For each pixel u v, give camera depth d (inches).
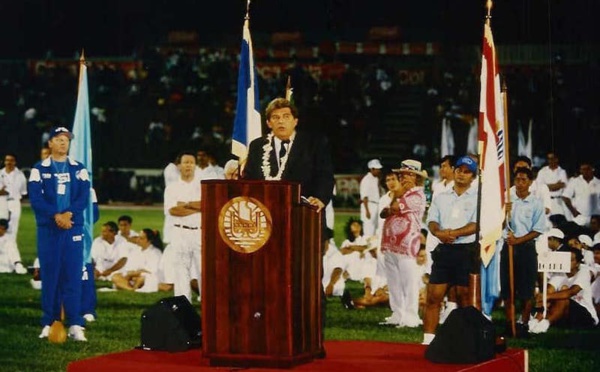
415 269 978.7
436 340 567.2
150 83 2741.1
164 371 527.5
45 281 858.8
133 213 2170.3
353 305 1107.9
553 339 912.9
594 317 981.2
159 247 1269.7
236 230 511.5
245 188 509.7
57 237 847.1
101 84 2694.4
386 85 2632.9
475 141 2372.0
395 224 981.2
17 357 807.7
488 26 770.2
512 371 591.5
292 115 573.6
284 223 507.2
